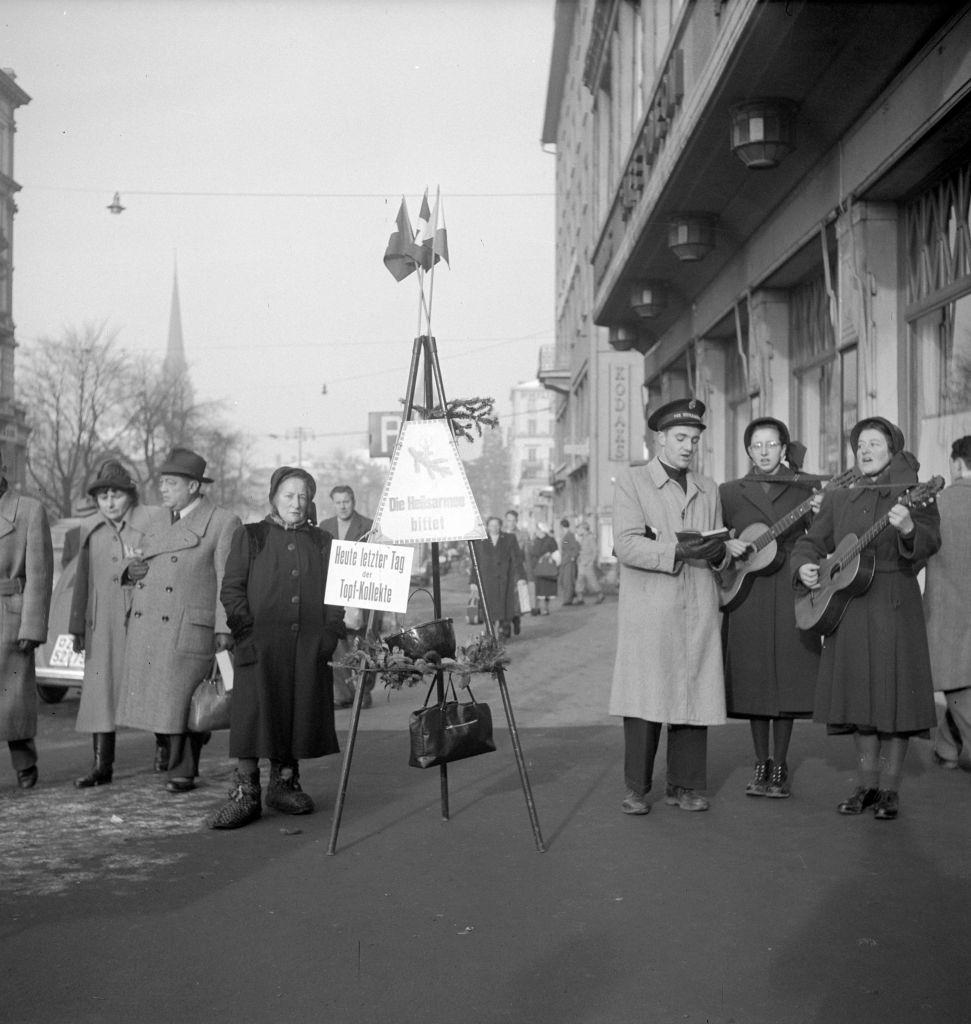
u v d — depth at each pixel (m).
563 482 52.12
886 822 6.11
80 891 5.14
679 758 6.47
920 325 11.11
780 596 6.67
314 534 6.71
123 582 7.34
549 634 19.62
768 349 15.53
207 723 7.02
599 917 4.65
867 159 11.02
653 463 6.61
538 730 9.41
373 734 9.52
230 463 65.31
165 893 5.09
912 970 4.03
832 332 13.70
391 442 21.73
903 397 11.43
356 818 6.48
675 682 6.29
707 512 6.58
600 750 8.45
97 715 7.56
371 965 4.16
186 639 7.21
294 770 6.71
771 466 6.95
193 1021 3.71
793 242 13.54
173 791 7.31
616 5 22.47
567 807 6.62
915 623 6.18
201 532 7.34
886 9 9.14
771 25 9.77
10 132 63.00
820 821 6.16
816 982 3.93
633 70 21.92
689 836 5.89
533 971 4.08
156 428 56.53
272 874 5.38
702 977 3.99
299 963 4.20
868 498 6.30
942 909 4.67
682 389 23.75
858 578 6.07
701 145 12.80
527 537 34.62
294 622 6.47
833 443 13.39
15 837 6.14
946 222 10.61
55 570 14.99
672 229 15.67
